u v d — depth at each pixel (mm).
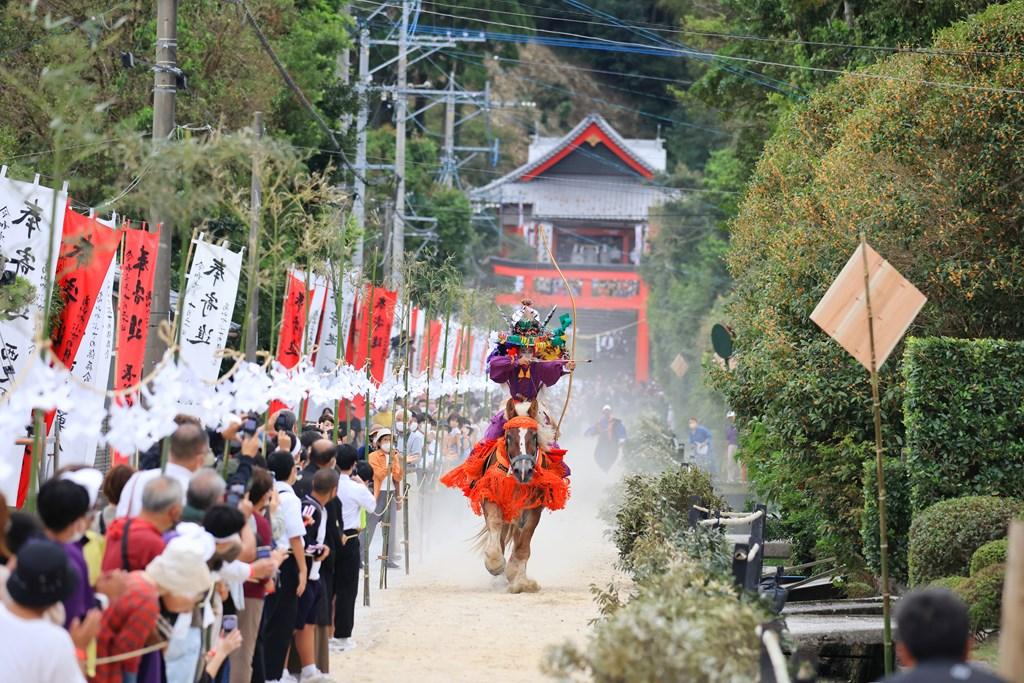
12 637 7285
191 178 11836
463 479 21328
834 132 23609
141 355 17188
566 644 8562
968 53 19391
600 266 90625
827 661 15156
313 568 13398
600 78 114562
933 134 18891
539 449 21141
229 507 9789
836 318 12820
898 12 28031
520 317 21562
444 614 18234
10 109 22172
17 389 9211
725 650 8773
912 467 16891
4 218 14812
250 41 28562
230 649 9914
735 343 26688
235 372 11617
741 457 26047
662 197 92375
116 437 9516
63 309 15820
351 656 15055
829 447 19719
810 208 20922
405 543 23172
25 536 8203
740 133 42156
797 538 22703
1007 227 18594
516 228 95250
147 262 17125
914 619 6512
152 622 8672
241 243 25812
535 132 106188
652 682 8148
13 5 21766
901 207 18984
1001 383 16875
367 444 20828
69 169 22125
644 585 12078
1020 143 18281
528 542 21031
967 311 18828
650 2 101562
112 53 25172
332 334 24875
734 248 26875
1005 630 6707
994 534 15156
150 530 9172
